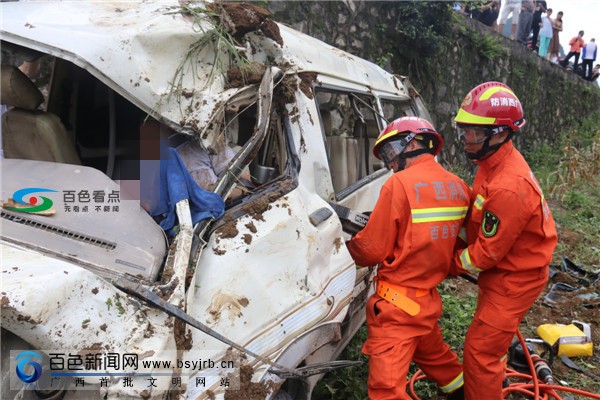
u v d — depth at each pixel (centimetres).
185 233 183
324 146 278
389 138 256
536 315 457
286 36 288
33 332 134
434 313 244
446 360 274
